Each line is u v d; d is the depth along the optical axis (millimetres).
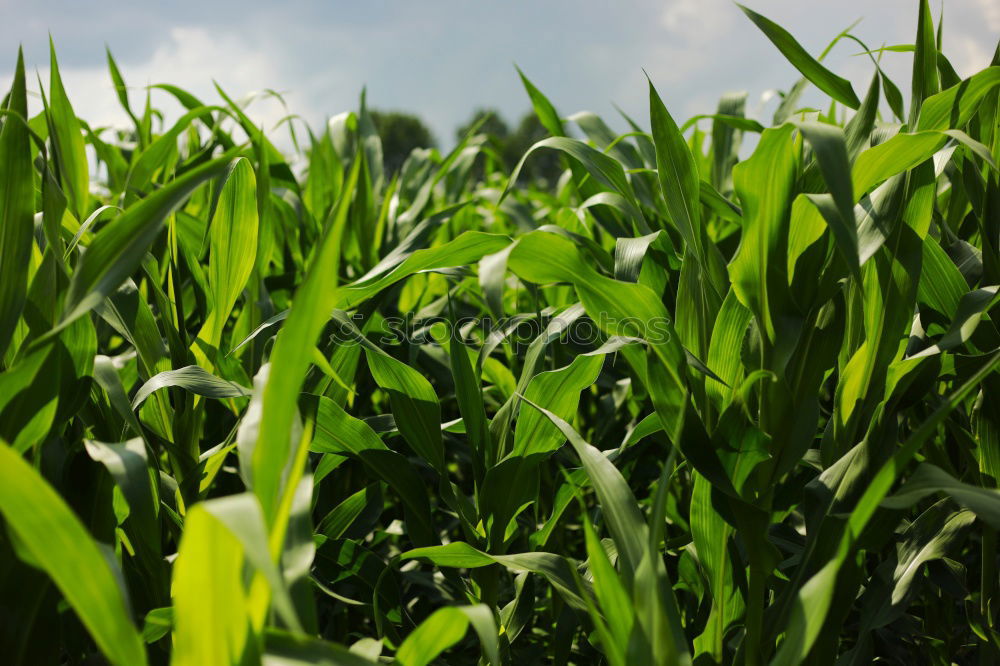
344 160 1779
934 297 722
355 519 901
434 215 1064
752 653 625
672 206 668
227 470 947
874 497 450
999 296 600
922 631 863
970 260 767
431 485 1391
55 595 585
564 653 818
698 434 617
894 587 699
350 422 750
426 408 784
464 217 1845
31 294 587
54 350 547
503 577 1135
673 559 904
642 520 566
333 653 416
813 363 633
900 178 624
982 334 713
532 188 2750
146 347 769
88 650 734
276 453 399
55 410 557
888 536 623
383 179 1683
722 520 662
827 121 1298
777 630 616
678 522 1011
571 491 821
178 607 378
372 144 1715
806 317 632
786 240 604
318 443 762
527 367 791
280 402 393
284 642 418
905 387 633
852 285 722
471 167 1879
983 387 713
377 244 1493
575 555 1332
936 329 757
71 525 364
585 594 512
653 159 1288
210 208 815
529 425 748
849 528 464
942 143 552
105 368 658
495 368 1039
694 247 666
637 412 1167
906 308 626
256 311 989
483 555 666
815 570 622
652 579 451
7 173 562
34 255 652
